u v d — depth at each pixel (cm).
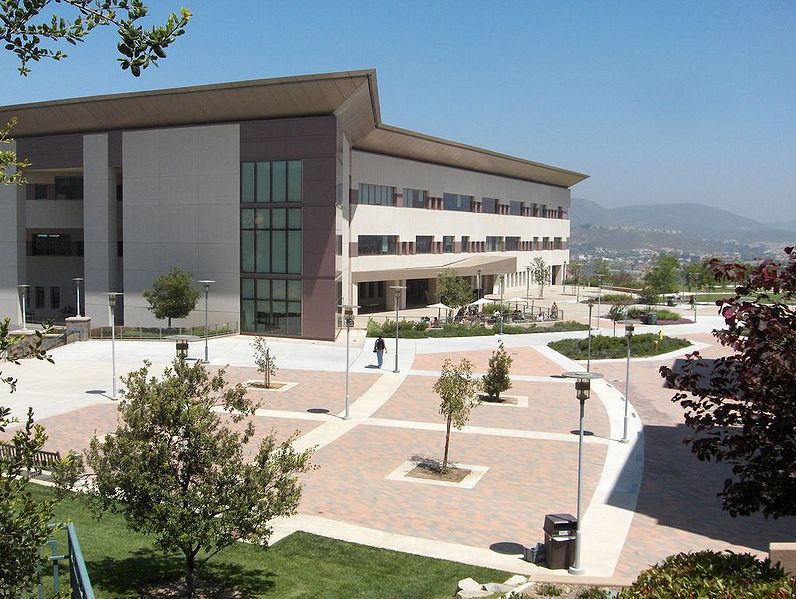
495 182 8188
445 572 1398
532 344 4638
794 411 812
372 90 4588
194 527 1080
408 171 6581
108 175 4988
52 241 6019
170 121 4803
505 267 7356
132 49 634
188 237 4775
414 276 6469
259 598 1227
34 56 626
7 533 616
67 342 4294
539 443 2395
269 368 3316
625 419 2434
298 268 4562
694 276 10238
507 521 1705
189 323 4834
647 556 1511
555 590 1241
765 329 834
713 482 2020
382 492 1892
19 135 5281
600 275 11094
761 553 1521
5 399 2886
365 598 1236
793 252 868
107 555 1384
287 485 1177
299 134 4469
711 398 905
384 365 3794
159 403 1127
